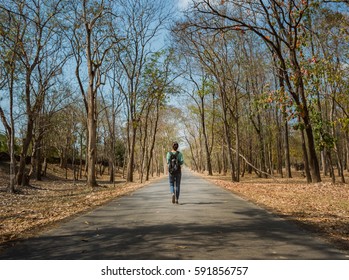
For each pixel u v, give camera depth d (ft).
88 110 79.25
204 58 93.45
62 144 135.85
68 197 57.77
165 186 75.72
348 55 60.64
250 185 74.74
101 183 117.70
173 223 25.86
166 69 105.29
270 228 23.77
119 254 17.44
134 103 108.78
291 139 169.99
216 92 109.60
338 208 34.12
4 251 18.76
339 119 58.34
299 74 57.88
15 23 60.59
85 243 20.07
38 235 22.88
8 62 61.16
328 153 69.62
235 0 59.77
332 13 60.03
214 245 18.97
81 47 80.94
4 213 38.45
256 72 102.99
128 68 107.86
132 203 40.96
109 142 159.43
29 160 149.69
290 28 58.85
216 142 170.19
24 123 106.11
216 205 36.99
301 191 54.95
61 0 71.72
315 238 20.59
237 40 93.66
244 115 131.13
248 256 16.83
